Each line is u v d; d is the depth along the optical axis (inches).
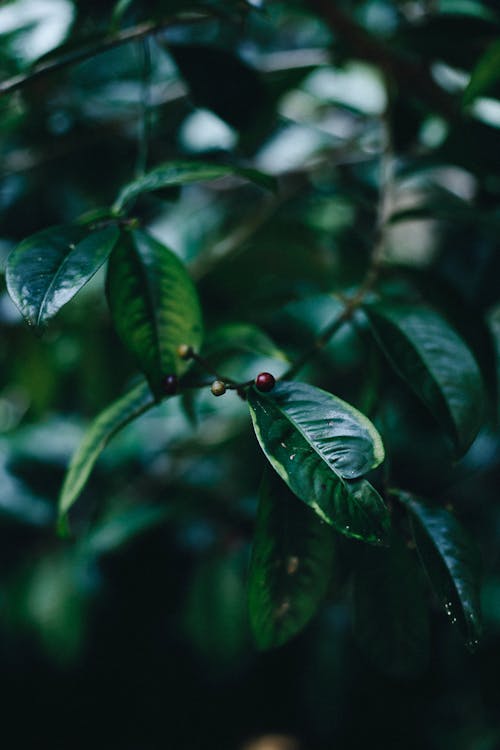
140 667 41.3
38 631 31.4
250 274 31.3
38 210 31.2
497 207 26.4
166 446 34.1
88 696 42.9
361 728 37.4
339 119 34.0
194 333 19.4
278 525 18.1
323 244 30.7
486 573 33.5
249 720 42.4
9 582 31.9
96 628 36.8
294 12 31.8
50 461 32.6
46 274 17.4
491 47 20.1
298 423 17.0
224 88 23.9
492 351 23.8
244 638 30.9
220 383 17.9
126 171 31.1
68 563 31.9
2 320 30.0
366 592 18.6
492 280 28.3
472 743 34.8
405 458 33.2
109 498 33.3
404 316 20.2
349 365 30.8
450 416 19.2
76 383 34.3
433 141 31.4
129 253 19.3
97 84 32.0
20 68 27.3
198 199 34.7
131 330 19.0
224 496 32.3
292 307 31.9
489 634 32.2
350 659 34.3
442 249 30.2
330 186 29.5
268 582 18.2
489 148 25.1
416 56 27.5
